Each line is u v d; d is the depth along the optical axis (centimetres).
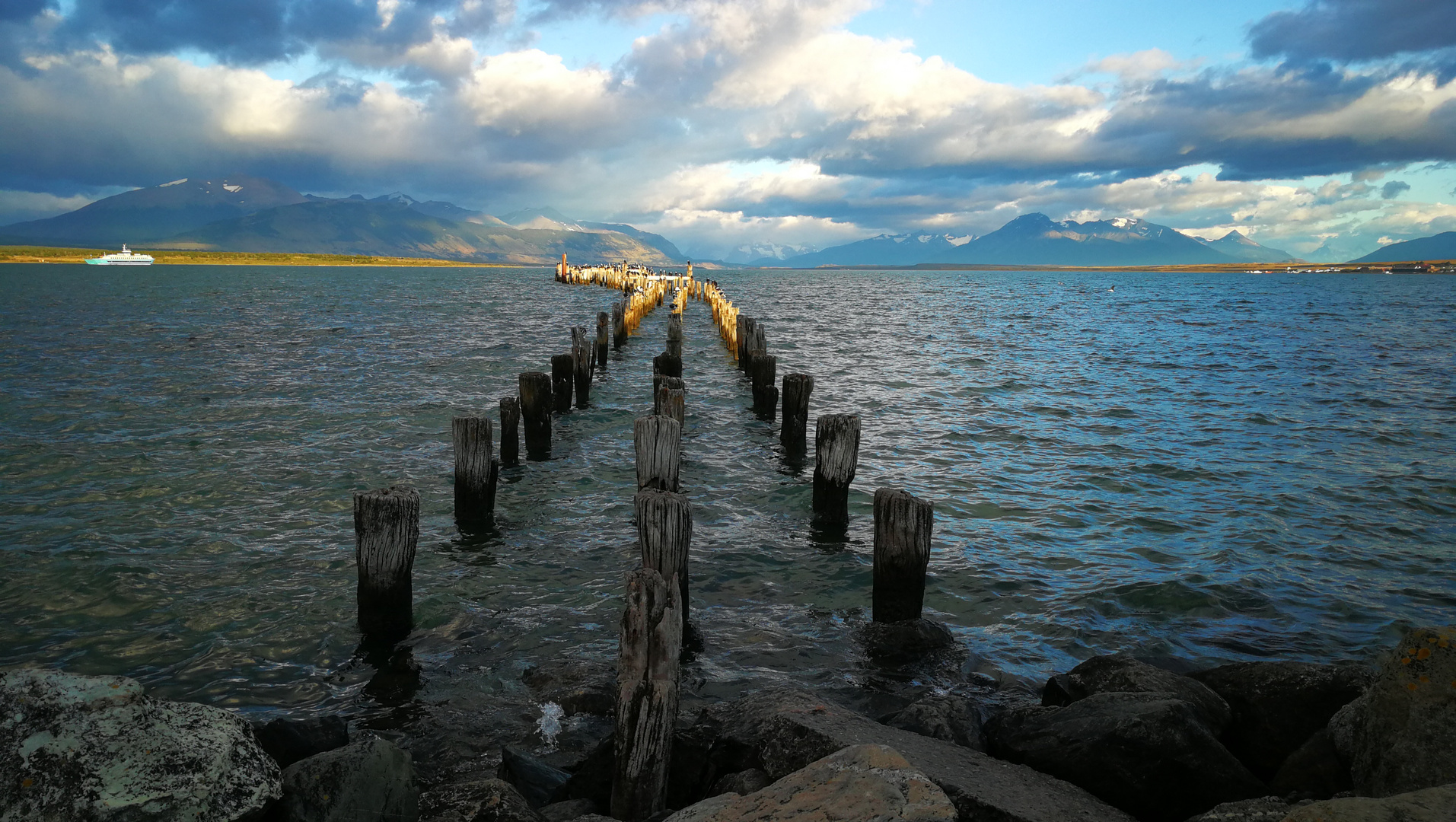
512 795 531
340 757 502
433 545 1224
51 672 451
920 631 924
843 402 2430
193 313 5212
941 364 3347
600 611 1009
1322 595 1060
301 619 971
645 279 7512
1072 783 588
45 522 1276
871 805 435
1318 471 1677
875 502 956
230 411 2127
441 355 3325
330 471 1580
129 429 1914
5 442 1764
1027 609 1020
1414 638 518
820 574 1131
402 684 830
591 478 1599
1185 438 1991
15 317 4759
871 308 7119
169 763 432
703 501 1461
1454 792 391
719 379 2856
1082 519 1371
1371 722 523
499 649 907
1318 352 3844
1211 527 1333
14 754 414
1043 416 2261
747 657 893
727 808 460
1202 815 488
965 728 672
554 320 5125
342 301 6562
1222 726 657
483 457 1286
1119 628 966
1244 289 12181
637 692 563
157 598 1019
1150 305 7931
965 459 1766
